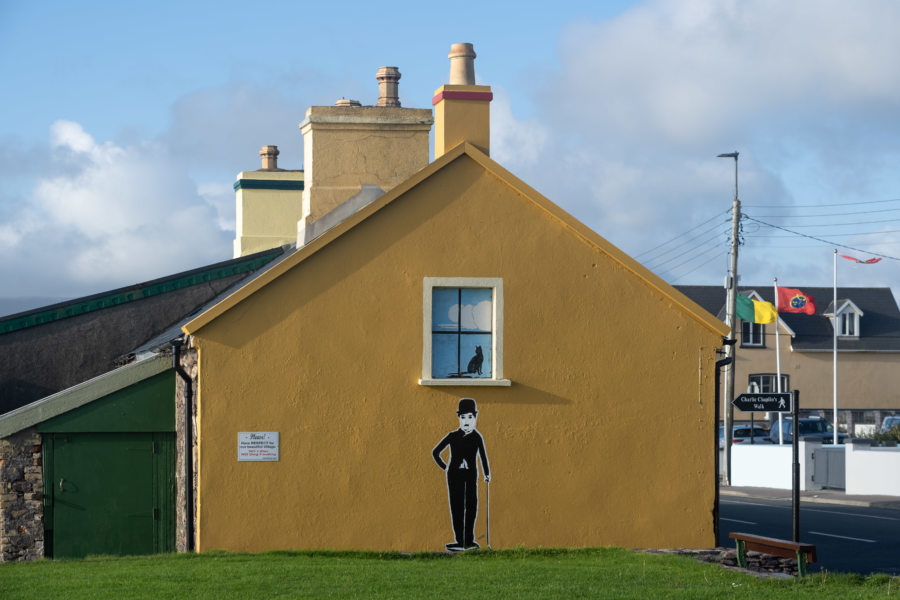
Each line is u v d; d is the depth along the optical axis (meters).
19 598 11.07
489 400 15.42
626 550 15.05
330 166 22.14
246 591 11.39
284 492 14.93
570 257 15.73
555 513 15.42
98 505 16.77
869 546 19.61
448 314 15.63
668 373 15.79
